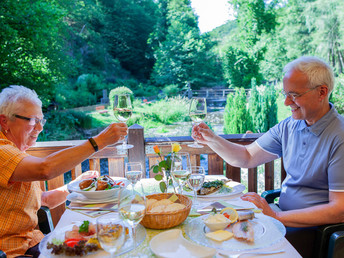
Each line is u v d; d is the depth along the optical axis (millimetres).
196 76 33938
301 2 22875
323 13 21500
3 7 9211
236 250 979
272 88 9727
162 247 980
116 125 1414
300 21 23375
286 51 26266
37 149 2148
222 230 1090
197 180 1325
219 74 34688
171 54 34406
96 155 2264
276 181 4734
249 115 9344
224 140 1983
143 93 28828
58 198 1771
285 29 24594
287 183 1800
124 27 36812
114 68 34031
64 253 961
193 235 1078
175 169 1365
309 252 1571
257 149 1984
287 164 1817
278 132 1927
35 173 1271
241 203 1405
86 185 1500
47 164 1274
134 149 2258
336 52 21297
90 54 30234
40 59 10492
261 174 5043
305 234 1554
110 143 1400
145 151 2307
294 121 1826
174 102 16453
